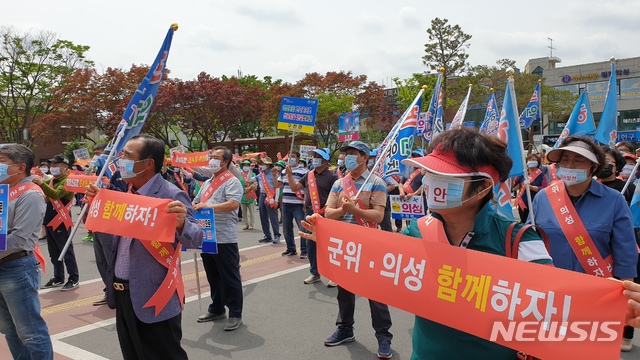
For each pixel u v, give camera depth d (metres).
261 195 9.98
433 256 1.89
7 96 29.80
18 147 3.53
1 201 3.23
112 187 3.46
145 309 2.85
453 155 1.76
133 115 3.81
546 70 45.44
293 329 4.98
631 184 5.43
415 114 4.30
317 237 2.29
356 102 31.02
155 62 3.92
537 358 1.75
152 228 2.76
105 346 4.63
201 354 4.37
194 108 27.56
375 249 2.06
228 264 4.95
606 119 6.07
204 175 7.36
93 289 6.71
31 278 3.47
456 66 29.38
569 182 3.26
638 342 4.53
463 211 1.86
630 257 3.12
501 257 1.74
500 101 30.97
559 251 3.32
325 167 6.34
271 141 27.91
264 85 40.09
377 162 4.15
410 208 7.12
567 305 1.62
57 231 6.60
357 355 4.32
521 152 3.29
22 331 3.45
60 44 29.23
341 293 4.52
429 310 1.86
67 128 28.91
